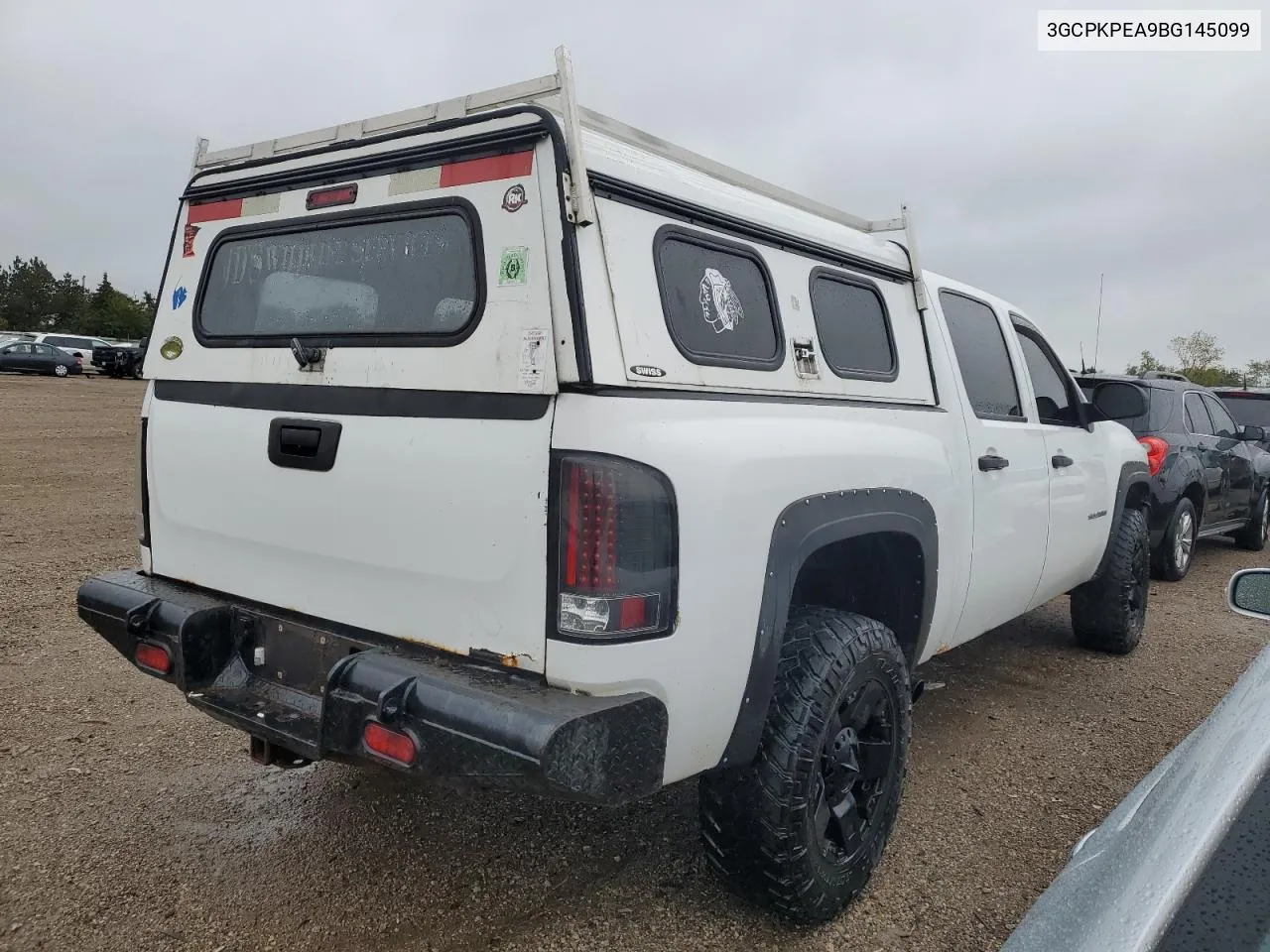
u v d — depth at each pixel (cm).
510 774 205
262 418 283
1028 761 409
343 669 235
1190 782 159
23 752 383
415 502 243
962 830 344
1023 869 318
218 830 329
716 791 266
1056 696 494
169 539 321
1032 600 454
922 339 366
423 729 219
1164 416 766
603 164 236
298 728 257
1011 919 288
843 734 286
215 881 297
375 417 253
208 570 306
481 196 241
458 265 247
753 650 248
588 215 224
